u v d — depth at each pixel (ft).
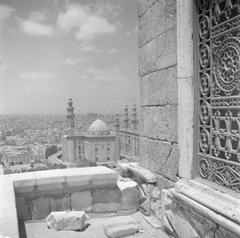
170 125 12.62
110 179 14.61
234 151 9.31
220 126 10.09
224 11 9.75
